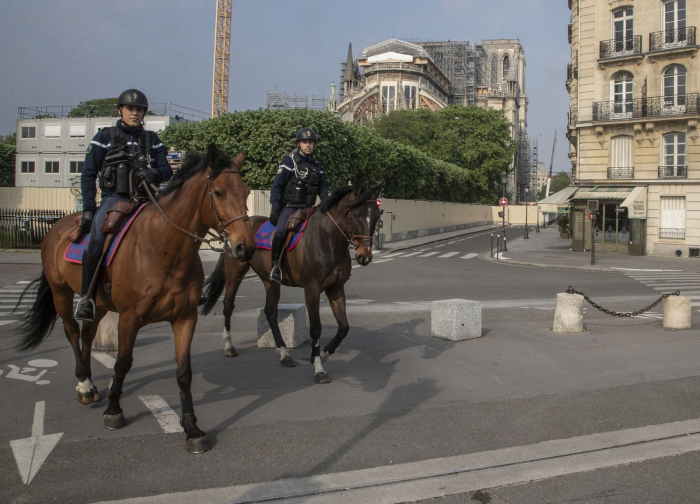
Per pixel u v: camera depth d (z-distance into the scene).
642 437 5.17
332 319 11.45
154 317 5.02
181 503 3.93
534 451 4.86
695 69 31.12
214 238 5.09
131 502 3.93
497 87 140.12
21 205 39.19
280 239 7.16
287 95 83.75
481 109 72.81
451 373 7.36
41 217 29.28
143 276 4.90
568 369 7.56
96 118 58.94
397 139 71.38
